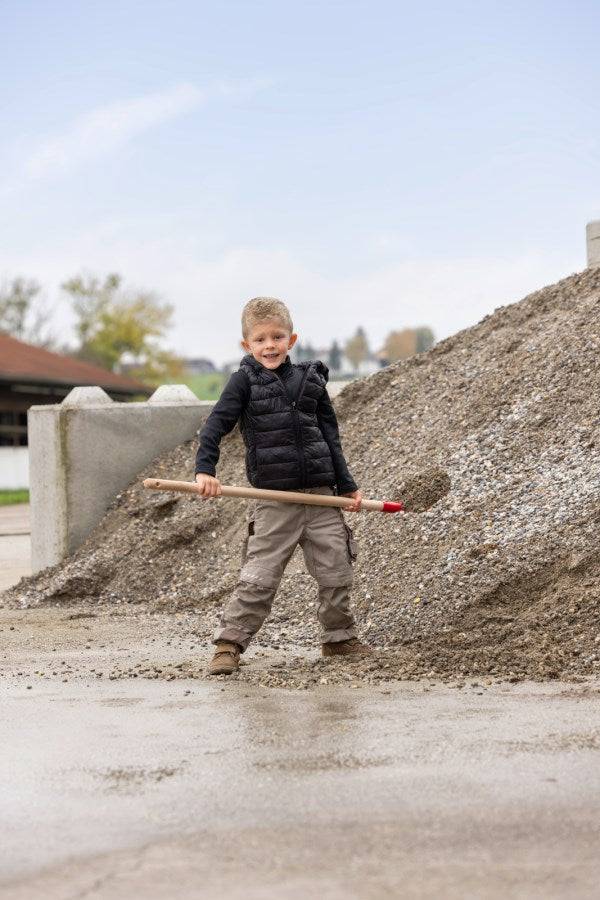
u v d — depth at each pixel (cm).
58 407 977
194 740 404
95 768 369
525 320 917
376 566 688
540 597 603
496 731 400
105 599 858
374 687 493
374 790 332
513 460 728
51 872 274
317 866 273
